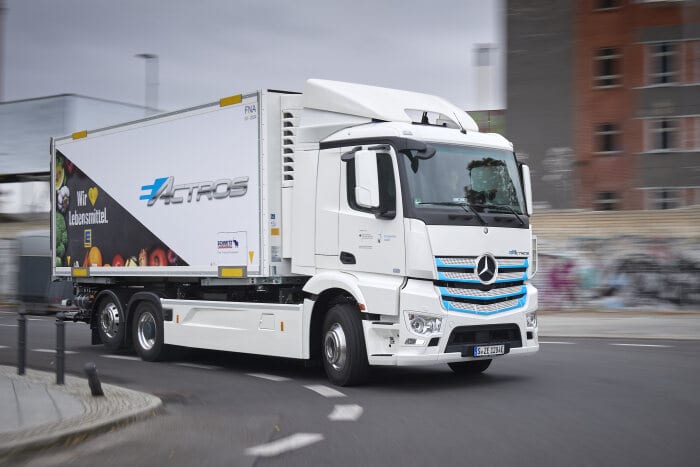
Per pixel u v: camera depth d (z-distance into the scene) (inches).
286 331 448.5
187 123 516.1
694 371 464.1
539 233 1042.7
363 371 413.1
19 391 387.9
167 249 530.0
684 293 970.7
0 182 1643.7
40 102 1581.0
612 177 1375.5
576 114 1396.4
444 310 395.2
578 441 279.3
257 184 461.7
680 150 1336.1
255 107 463.8
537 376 448.8
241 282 479.8
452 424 314.2
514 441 281.1
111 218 582.6
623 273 999.0
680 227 974.4
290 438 291.0
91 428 294.7
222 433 301.6
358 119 423.2
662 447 268.5
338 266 422.6
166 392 412.5
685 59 1333.7
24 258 1198.3
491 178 423.2
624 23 1369.3
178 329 529.3
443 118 437.4
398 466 247.4
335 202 425.1
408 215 391.9
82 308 624.4
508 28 1439.5
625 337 730.8
